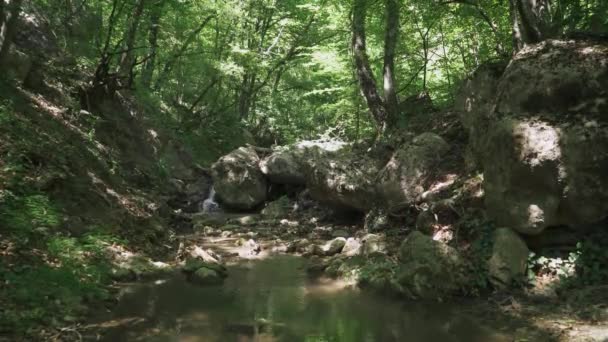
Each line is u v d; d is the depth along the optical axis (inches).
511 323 214.1
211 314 229.9
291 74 1015.6
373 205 413.7
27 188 289.1
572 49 261.4
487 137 277.6
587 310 219.1
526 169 249.9
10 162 296.4
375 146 475.8
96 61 616.4
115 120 569.6
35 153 323.3
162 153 637.9
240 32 853.8
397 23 498.3
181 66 818.8
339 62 697.0
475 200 299.3
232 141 839.7
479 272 259.8
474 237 281.9
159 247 352.5
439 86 616.7
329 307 245.0
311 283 292.0
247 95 939.3
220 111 866.1
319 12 710.5
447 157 373.4
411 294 258.4
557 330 201.2
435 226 312.3
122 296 249.3
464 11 467.5
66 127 418.9
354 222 461.1
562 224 259.9
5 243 239.3
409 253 279.6
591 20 332.2
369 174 432.8
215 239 423.5
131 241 334.0
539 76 258.5
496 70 340.5
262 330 209.9
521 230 258.4
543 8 315.3
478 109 334.0
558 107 253.1
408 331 210.2
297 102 1008.9
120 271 279.1
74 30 604.1
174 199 579.8
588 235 259.4
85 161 390.6
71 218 301.1
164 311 230.7
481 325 215.2
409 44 613.0
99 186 368.2
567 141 242.1
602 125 240.8
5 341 172.2
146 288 268.1
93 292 235.1
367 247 327.9
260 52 885.8
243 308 240.8
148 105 692.1
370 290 274.4
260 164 602.9
